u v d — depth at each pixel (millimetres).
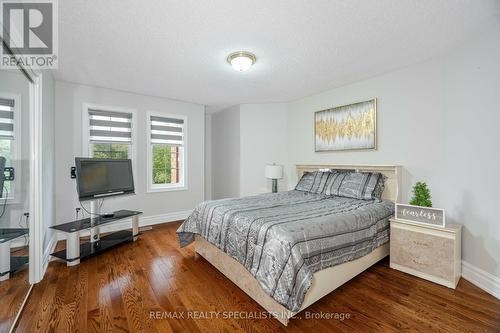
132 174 3570
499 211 1939
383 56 2580
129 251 2920
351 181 3121
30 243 2129
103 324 1619
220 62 2729
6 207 2129
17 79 2107
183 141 4512
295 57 2604
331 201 2783
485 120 2051
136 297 1940
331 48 2396
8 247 2072
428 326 1613
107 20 1911
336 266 1938
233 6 1748
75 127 3430
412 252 2299
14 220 2135
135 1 1687
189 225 2750
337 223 1993
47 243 2650
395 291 2035
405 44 2312
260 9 1783
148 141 4066
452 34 2125
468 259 2195
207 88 3691
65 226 2676
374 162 3225
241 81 3371
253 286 1888
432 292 2014
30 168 2146
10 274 2072
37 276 2148
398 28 2039
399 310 1785
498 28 1939
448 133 2449
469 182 2203
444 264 2104
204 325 1628
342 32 2102
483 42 2068
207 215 2541
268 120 4633
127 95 3854
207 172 5777
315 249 1759
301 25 1993
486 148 2045
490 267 2006
